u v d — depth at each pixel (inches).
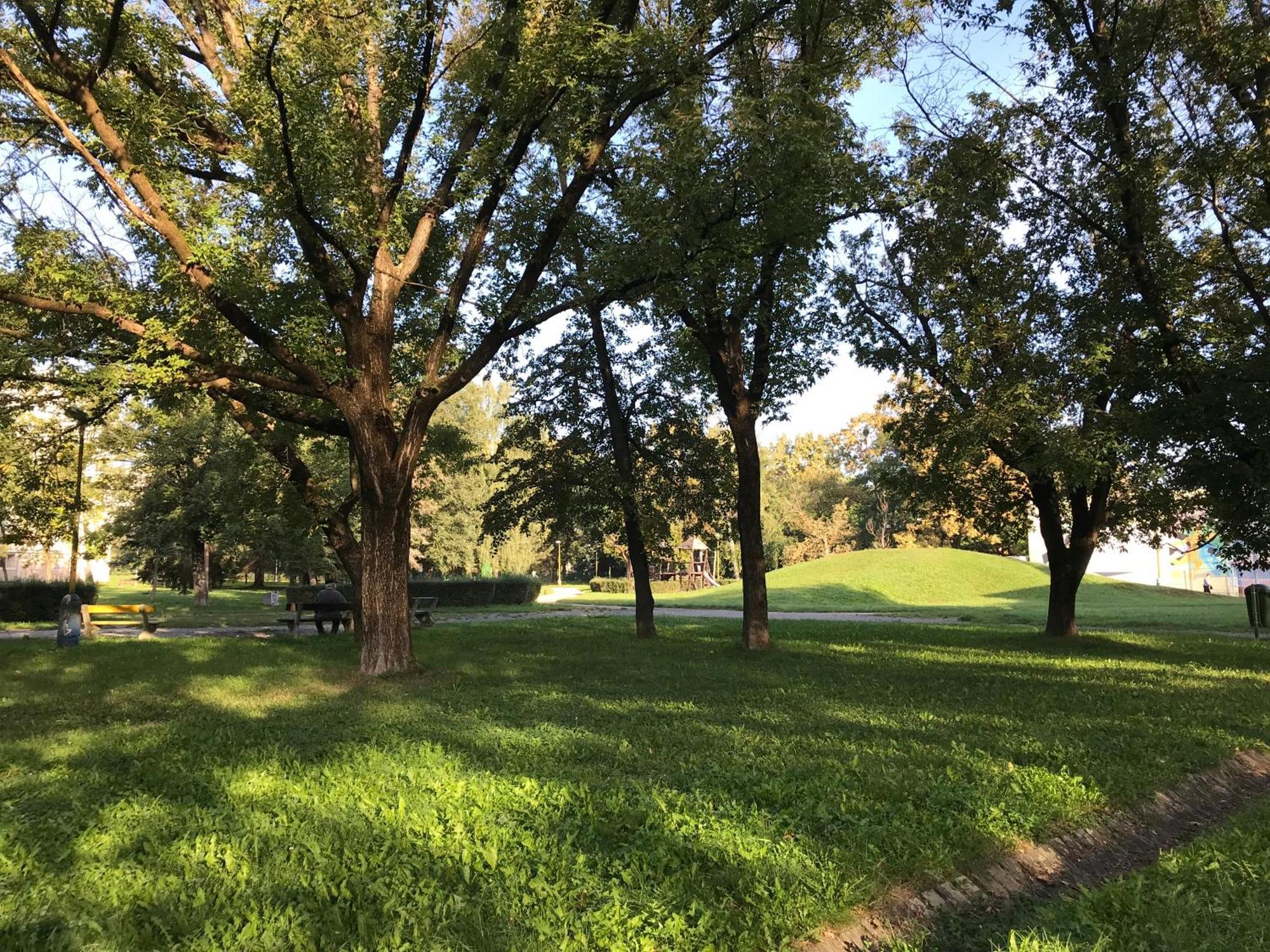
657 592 2317.9
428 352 535.5
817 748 280.1
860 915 158.9
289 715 355.6
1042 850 199.2
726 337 601.3
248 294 410.9
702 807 210.1
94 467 1257.4
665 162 482.0
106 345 462.9
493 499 757.9
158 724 338.0
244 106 382.6
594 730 313.4
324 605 781.9
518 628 816.9
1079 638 689.6
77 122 426.6
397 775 242.7
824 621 1021.8
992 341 593.3
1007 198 605.3
